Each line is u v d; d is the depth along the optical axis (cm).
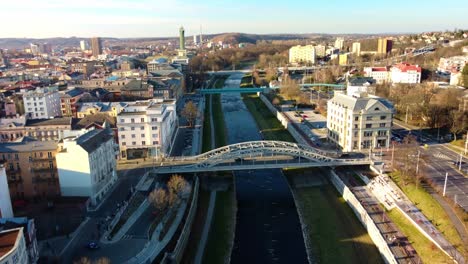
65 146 15262
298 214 16638
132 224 14075
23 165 15462
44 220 14000
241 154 19088
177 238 13475
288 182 19975
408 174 17212
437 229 13488
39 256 11812
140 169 19112
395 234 13725
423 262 12181
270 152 19988
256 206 17450
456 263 11662
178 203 15900
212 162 18788
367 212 15175
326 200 17612
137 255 11981
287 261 13350
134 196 16150
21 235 10125
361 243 14050
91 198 15312
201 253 13725
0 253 9231
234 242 14588
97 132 17362
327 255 13575
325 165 19088
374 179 17938
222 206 17225
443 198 15300
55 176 15562
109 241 12781
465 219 13638
